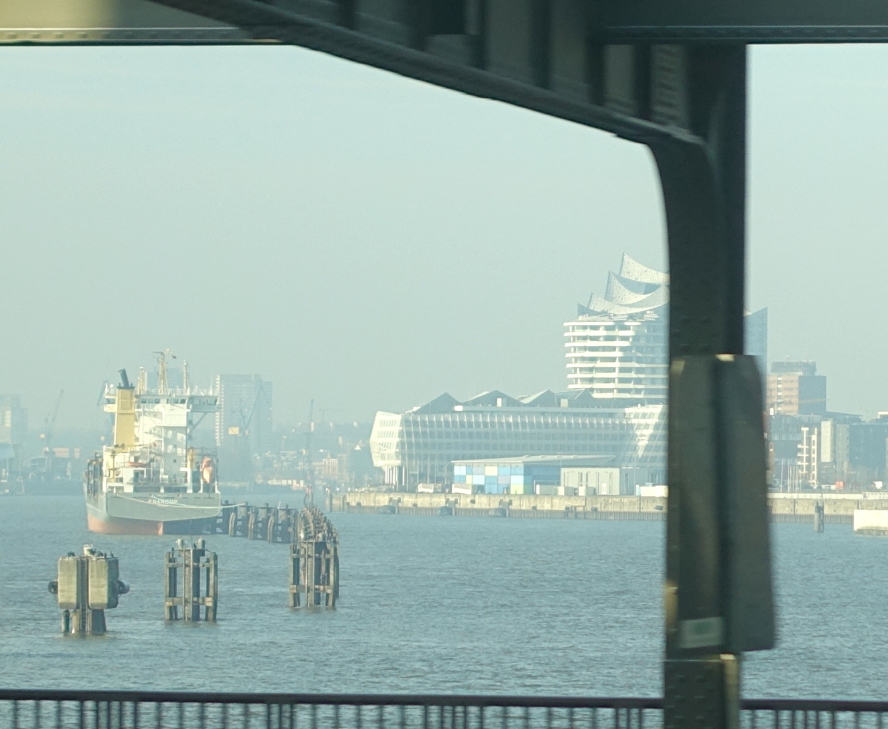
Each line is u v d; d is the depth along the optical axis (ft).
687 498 126.52
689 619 126.21
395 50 114.52
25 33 126.41
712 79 142.41
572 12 130.11
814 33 127.44
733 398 126.93
